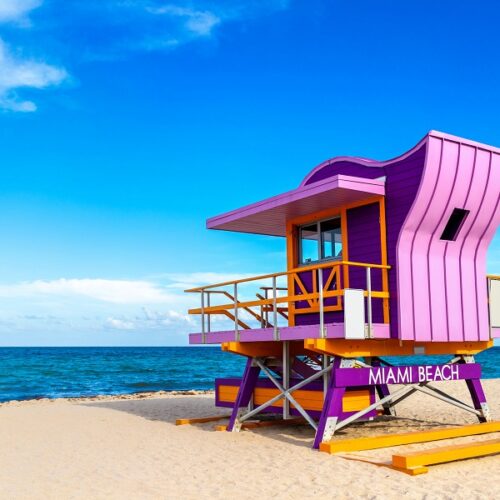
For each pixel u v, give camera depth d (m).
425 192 10.19
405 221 10.33
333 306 11.44
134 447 10.83
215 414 16.00
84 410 17.33
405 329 10.20
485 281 11.51
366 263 10.69
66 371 56.94
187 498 7.25
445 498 6.93
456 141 10.41
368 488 7.42
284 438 11.20
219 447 10.53
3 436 12.49
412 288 10.45
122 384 42.53
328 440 9.94
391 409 14.10
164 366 67.38
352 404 10.70
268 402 11.80
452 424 12.80
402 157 10.60
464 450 8.74
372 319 10.82
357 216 11.26
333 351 10.01
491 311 11.57
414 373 10.98
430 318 10.57
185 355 107.62
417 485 7.51
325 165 12.31
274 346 12.35
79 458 9.91
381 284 10.65
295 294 12.59
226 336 12.22
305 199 11.06
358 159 11.48
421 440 10.30
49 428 13.59
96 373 54.56
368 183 10.55
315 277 12.06
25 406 19.58
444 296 10.83
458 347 11.95
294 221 12.60
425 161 10.09
